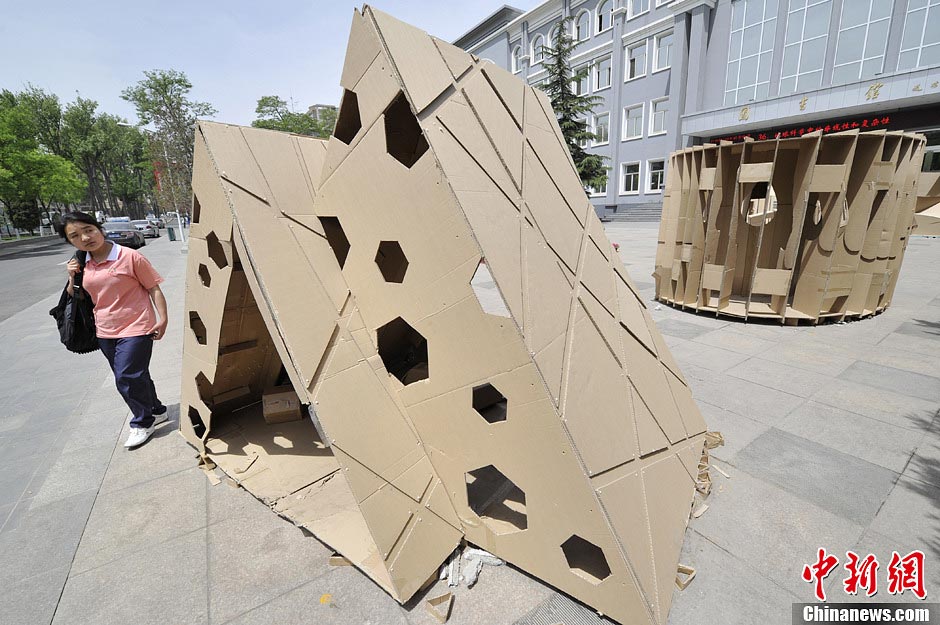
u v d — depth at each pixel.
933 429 3.62
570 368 2.12
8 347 6.93
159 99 25.77
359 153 2.28
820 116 19.31
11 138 24.44
